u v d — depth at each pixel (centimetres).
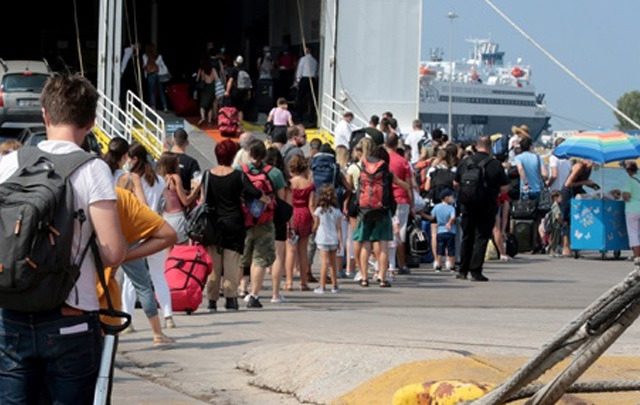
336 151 2634
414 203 2706
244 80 4197
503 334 1581
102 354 695
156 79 4206
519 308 2008
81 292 693
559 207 3247
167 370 1362
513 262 3042
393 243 2509
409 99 4175
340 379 1198
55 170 682
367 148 2311
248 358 1356
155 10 5253
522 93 10862
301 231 2219
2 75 4103
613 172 3459
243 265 1964
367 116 4175
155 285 1662
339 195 2477
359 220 2314
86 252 693
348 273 2520
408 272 2650
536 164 3253
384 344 1368
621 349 1348
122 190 768
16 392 688
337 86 4172
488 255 3089
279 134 2555
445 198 2703
